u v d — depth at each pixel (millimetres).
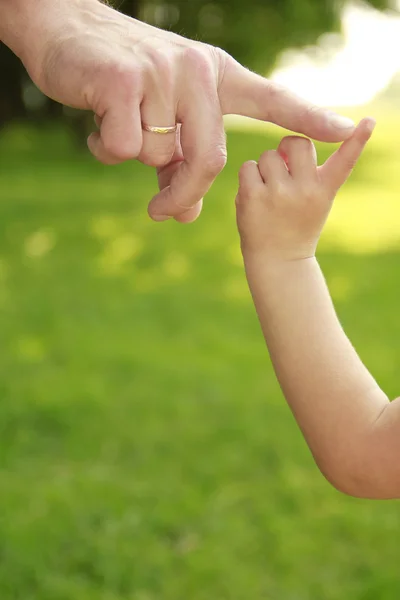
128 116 824
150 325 5215
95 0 944
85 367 4246
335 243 8125
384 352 4652
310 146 967
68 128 15281
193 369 4246
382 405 991
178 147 993
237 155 16531
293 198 968
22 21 906
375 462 974
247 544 2646
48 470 3121
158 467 3166
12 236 8141
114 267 6992
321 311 1010
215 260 7293
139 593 2410
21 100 16984
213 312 5594
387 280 6562
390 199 11328
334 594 2402
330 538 2680
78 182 12078
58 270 6824
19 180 12086
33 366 4250
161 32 910
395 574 2473
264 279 1008
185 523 2758
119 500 2873
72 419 3543
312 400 1001
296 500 2910
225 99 922
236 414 3645
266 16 16750
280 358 1015
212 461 3215
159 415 3629
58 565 2514
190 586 2438
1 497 2857
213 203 10469
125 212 9586
